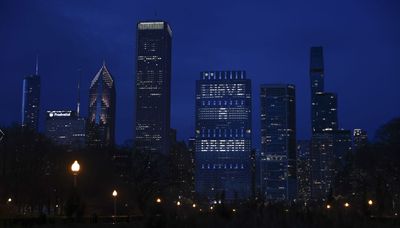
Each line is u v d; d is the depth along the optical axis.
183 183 142.25
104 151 127.62
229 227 37.53
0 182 111.06
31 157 117.25
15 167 114.81
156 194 125.00
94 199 117.62
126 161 126.94
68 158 120.56
